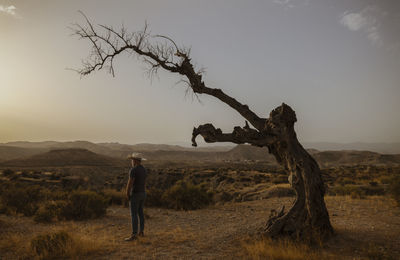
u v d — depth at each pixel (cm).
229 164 16412
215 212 1090
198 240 629
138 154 646
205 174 5656
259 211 1092
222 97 725
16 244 589
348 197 1435
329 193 1895
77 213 931
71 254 500
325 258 467
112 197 1388
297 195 629
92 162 15538
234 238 636
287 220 610
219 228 769
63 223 845
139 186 634
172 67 736
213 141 677
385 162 17088
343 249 524
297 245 534
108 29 727
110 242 607
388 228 678
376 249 493
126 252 534
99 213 972
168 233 696
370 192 1734
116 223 856
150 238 641
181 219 937
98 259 491
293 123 656
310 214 597
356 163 18388
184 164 15800
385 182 2273
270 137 656
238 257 500
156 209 1211
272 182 3167
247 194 2150
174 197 1242
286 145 648
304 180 617
